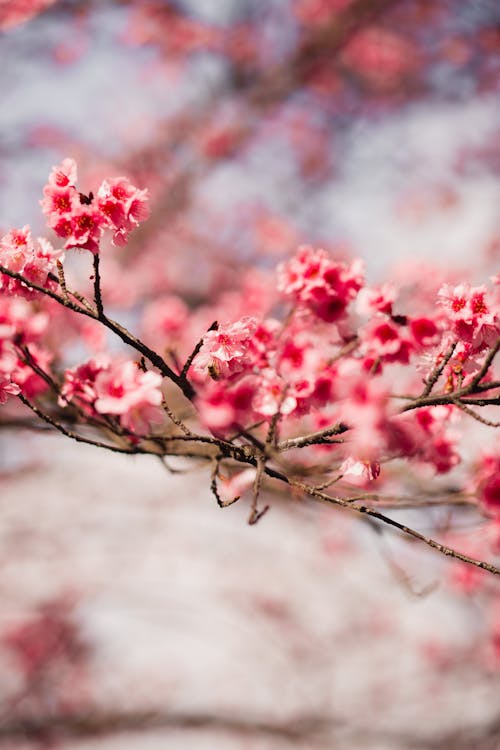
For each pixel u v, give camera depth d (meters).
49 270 1.73
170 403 2.78
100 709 7.15
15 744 6.75
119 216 1.70
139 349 1.72
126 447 2.22
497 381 1.64
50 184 1.72
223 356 1.80
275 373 1.92
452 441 2.20
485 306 1.79
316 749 6.38
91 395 1.99
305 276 2.07
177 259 7.48
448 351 1.73
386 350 1.86
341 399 1.73
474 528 2.41
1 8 5.83
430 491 2.50
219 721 6.57
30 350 2.25
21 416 2.93
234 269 8.03
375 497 1.91
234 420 1.80
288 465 2.11
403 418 1.88
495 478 2.27
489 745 6.04
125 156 8.13
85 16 7.38
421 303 2.29
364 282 2.05
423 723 6.51
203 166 8.01
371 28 8.55
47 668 7.91
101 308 1.70
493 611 5.24
